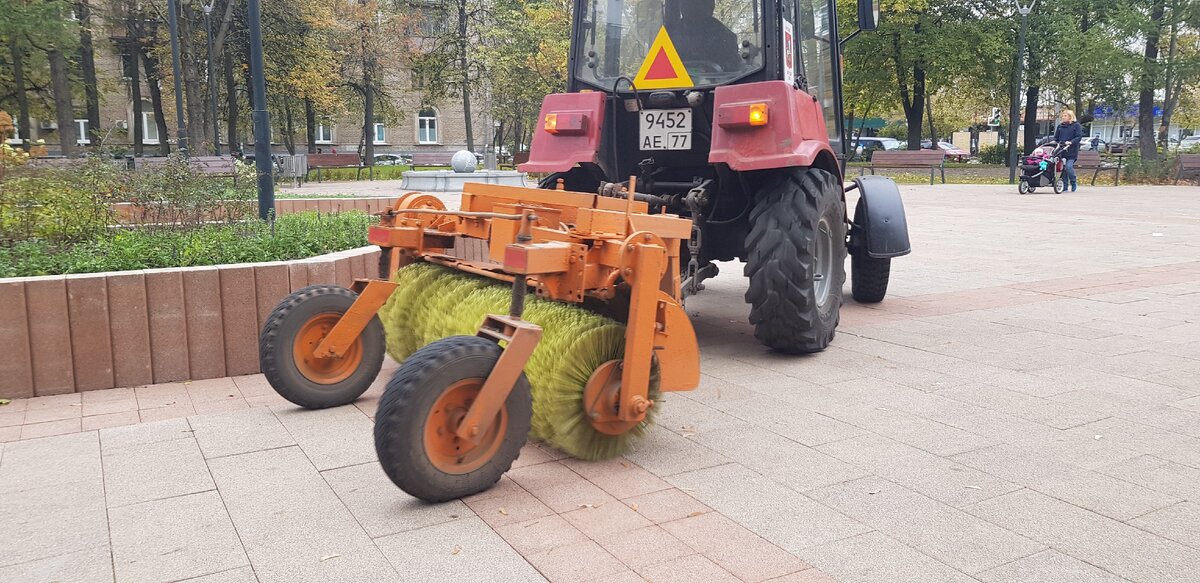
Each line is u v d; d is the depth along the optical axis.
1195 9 28.48
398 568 2.68
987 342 5.71
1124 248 10.52
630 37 5.80
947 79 34.91
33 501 3.19
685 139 5.64
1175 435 3.88
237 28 29.97
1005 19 34.75
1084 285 7.88
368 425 4.05
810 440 3.85
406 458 2.99
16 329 4.44
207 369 4.90
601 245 3.46
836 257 5.62
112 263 5.09
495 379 3.09
